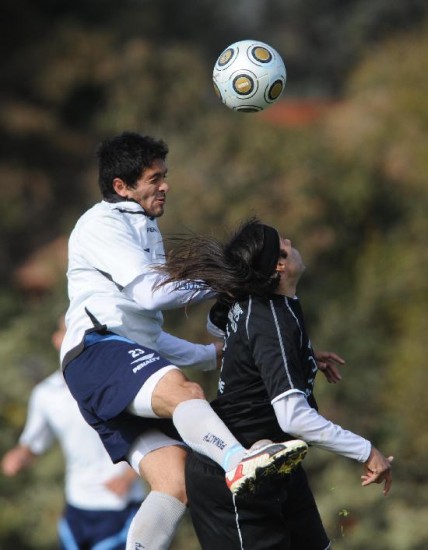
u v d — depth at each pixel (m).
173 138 50.75
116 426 16.34
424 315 44.62
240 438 15.16
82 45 63.06
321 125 51.72
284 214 46.66
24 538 37.41
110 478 26.50
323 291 46.91
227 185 46.72
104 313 16.16
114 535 26.47
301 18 80.56
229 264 15.27
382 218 48.84
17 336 44.41
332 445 14.62
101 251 16.20
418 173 48.56
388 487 15.16
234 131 49.75
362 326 45.25
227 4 78.25
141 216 16.66
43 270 51.41
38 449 27.42
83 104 63.69
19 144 61.31
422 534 36.75
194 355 17.66
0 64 64.50
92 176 56.78
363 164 48.50
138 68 56.66
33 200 59.62
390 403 42.00
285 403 14.49
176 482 15.84
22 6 66.38
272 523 15.20
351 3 81.50
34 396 27.38
